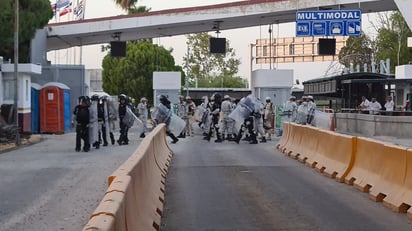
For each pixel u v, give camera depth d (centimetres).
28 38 3462
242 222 973
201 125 3206
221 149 2362
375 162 1247
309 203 1142
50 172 1631
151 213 913
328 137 1619
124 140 2566
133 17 3925
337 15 3325
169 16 3862
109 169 1688
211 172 1619
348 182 1373
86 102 2247
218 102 2803
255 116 2666
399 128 2953
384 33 6800
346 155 1442
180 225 955
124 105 2566
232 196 1226
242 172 1616
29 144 2570
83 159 1962
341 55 7006
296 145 2016
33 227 956
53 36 4022
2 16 3102
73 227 952
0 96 2861
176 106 3806
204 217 1016
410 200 1025
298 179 1475
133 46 6900
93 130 2325
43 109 3228
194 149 2362
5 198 1225
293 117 3088
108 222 459
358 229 921
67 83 3772
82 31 3991
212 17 3781
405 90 3650
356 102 3794
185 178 1499
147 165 1066
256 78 4022
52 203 1164
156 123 2694
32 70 2925
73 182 1439
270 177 1513
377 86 3762
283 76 3991
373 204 1133
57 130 3231
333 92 4034
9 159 1977
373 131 3131
